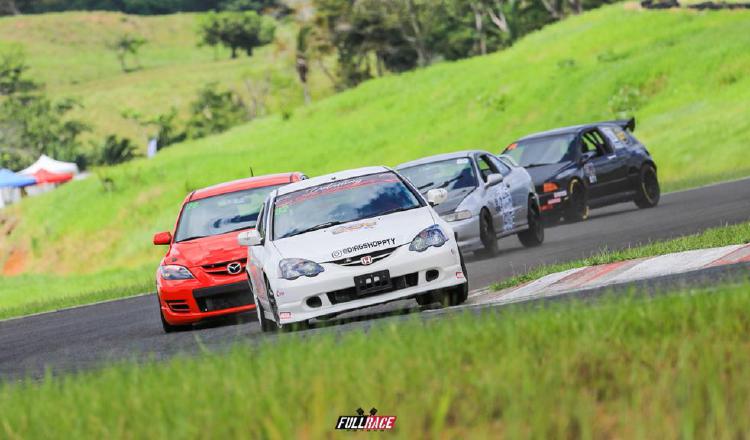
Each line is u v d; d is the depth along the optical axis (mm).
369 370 21703
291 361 23672
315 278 39719
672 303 24625
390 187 44250
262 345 28703
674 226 65375
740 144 160125
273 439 17188
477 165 66625
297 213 43688
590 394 18641
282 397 20312
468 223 62562
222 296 51094
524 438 16094
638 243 57906
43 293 131250
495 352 22078
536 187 82250
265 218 44719
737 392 17031
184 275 51312
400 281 39906
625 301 25438
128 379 25500
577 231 74750
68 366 41219
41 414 22797
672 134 176750
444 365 21453
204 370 24719
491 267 59094
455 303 41375
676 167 159750
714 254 40688
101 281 131875
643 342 21438
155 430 19203
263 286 42219
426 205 43312
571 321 23922
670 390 17594
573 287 40438
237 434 18047
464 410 17984
